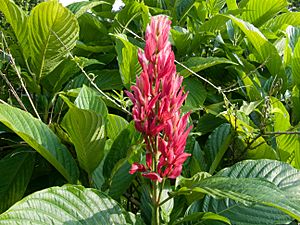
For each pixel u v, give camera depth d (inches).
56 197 19.1
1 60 34.3
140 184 29.2
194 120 37.3
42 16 30.4
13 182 30.0
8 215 17.1
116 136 28.4
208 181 20.8
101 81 36.6
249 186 19.7
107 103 33.4
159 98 19.3
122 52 31.9
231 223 24.0
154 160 20.2
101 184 27.3
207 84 42.6
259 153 30.7
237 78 39.4
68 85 36.3
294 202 19.5
